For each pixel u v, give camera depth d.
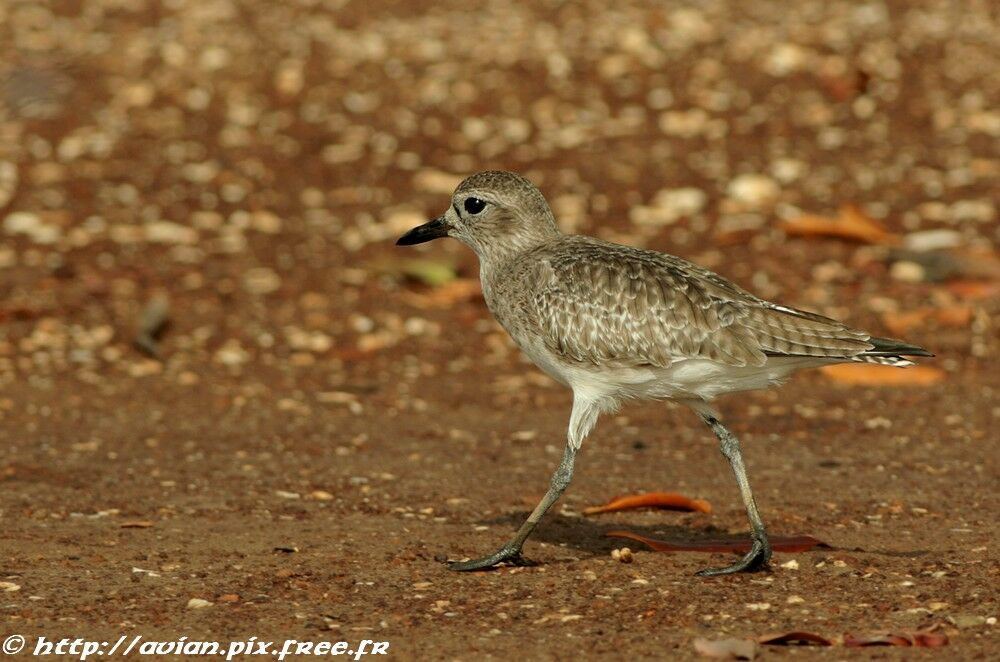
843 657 7.85
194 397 14.99
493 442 13.53
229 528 10.70
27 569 9.60
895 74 24.58
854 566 9.55
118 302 17.77
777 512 11.16
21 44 26.00
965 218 20.00
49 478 12.15
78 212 20.67
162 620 8.62
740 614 8.62
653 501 11.33
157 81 24.78
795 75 24.58
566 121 23.45
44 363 15.97
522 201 10.70
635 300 9.74
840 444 13.32
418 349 16.70
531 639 8.25
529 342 10.27
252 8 28.20
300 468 12.58
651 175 21.66
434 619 8.64
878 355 9.32
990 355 16.03
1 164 22.03
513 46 25.92
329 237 20.06
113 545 10.20
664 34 26.31
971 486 11.84
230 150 22.70
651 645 8.10
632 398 10.04
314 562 9.82
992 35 26.16
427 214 20.62
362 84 24.69
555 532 10.77
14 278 18.38
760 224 20.00
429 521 11.02
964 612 8.53
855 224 19.34
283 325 17.28
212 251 19.58
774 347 9.40
